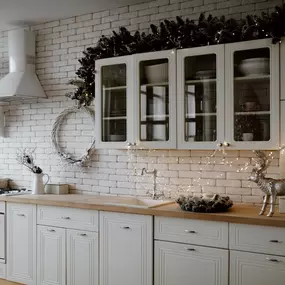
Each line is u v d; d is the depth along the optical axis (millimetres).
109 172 4551
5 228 4496
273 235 2988
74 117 4789
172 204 3795
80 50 4762
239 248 3113
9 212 4453
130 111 3955
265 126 3344
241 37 3432
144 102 3893
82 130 4730
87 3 4375
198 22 3766
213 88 3555
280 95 3273
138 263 3580
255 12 3744
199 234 3281
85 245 3900
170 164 4160
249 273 3078
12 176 5344
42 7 4496
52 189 4754
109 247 3752
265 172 3672
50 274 4133
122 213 3676
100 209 3770
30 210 4289
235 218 3100
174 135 3723
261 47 3336
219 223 3197
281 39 3262
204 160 3977
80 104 4527
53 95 4957
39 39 5059
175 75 3715
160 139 3803
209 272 3236
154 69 3838
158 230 3479
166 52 3756
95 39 4656
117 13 4504
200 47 3590
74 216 3977
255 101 3385
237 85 3453
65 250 4027
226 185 3863
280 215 3154
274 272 2982
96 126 4172
